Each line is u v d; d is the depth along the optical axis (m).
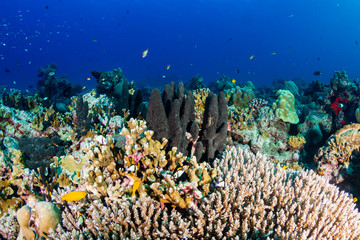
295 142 7.18
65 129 5.50
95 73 11.85
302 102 14.07
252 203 3.03
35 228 3.10
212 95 4.15
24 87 39.47
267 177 3.53
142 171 3.16
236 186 3.32
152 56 105.19
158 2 109.75
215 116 4.16
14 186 4.23
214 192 3.20
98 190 2.85
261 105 7.93
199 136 4.56
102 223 2.60
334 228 3.04
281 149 7.32
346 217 3.32
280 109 7.29
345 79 9.27
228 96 9.38
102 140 3.19
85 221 2.68
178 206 2.86
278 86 26.77
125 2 108.44
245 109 8.12
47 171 4.18
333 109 9.09
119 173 3.02
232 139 7.77
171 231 2.52
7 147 4.81
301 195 3.39
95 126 5.49
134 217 2.62
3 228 3.68
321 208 3.27
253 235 2.79
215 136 4.42
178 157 3.24
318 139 8.27
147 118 3.65
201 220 2.72
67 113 6.01
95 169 2.84
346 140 6.54
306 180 3.90
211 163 4.26
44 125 5.46
